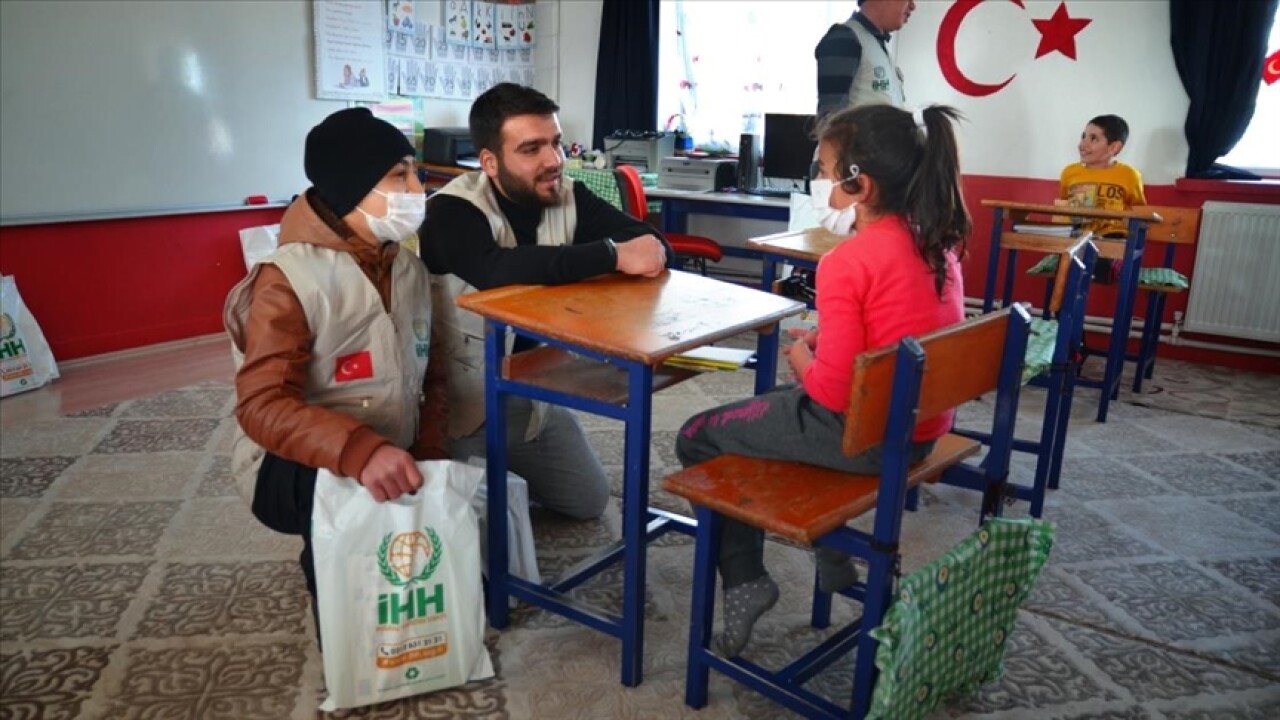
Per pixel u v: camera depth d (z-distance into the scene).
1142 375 3.92
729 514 1.45
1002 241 3.55
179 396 3.49
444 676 1.69
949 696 1.72
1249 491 2.87
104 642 1.88
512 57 5.85
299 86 4.55
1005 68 4.74
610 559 2.02
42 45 3.61
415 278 1.84
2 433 3.07
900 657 1.34
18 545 2.29
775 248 2.82
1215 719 1.74
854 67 3.55
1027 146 4.77
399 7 4.99
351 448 1.54
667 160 5.06
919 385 1.30
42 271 3.78
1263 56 4.18
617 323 1.62
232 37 4.23
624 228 2.18
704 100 5.60
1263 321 4.28
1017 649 1.95
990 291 3.73
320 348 1.67
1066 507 2.71
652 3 5.47
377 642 1.62
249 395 1.56
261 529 2.40
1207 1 4.17
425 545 1.62
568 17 5.84
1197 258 4.38
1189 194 4.43
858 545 1.42
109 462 2.83
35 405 3.38
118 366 3.90
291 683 1.75
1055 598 2.17
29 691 1.71
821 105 3.62
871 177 1.49
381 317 1.73
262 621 1.97
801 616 2.05
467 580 1.67
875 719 1.35
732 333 1.64
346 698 1.62
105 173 3.88
